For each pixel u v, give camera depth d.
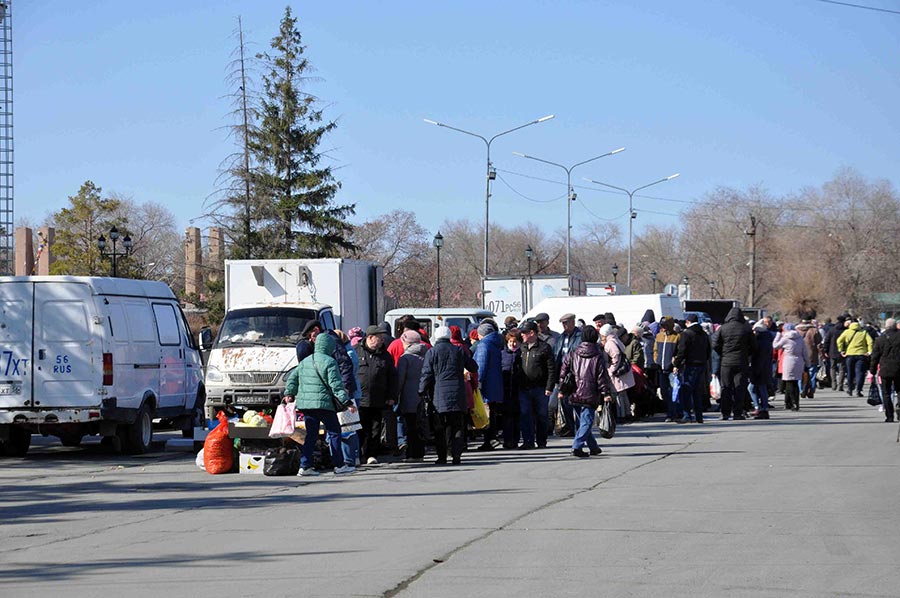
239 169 56.03
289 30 60.25
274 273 25.55
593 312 31.94
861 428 22.42
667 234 118.81
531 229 115.75
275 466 16.12
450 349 17.25
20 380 18.77
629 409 25.39
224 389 21.70
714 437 20.91
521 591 7.76
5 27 42.34
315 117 60.09
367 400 17.42
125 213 88.12
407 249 82.19
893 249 101.38
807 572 8.35
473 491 13.72
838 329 38.06
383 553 9.39
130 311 19.95
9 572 9.01
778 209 105.94
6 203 42.97
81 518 12.16
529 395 19.50
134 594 7.96
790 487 13.41
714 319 55.31
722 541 9.73
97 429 19.17
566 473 15.52
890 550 9.26
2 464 18.38
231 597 7.75
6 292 18.94
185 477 16.19
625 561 8.84
